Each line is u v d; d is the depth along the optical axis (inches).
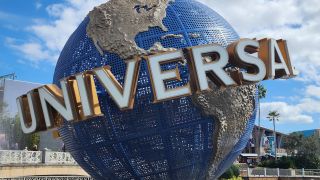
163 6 519.8
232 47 492.1
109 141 500.7
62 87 500.4
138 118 485.4
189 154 495.2
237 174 1657.2
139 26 503.8
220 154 509.0
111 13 516.4
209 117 492.4
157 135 485.1
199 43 510.0
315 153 2556.6
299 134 3038.9
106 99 496.1
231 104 503.5
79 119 496.1
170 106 481.1
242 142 553.6
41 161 1354.6
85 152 530.0
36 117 530.0
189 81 471.8
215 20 543.8
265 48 510.9
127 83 470.3
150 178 509.4
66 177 1456.7
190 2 552.1
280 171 1891.0
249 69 501.0
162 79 467.2
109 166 517.0
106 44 507.2
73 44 545.0
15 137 1982.0
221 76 474.0
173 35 502.9
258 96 579.5
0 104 1963.6
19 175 1247.5
